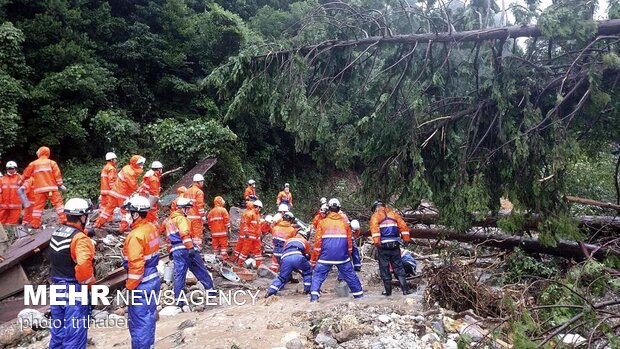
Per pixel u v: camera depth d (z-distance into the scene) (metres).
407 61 6.21
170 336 5.19
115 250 8.37
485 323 4.95
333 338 4.63
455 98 6.24
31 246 7.59
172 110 18.08
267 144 19.31
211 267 8.78
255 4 22.94
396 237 6.56
